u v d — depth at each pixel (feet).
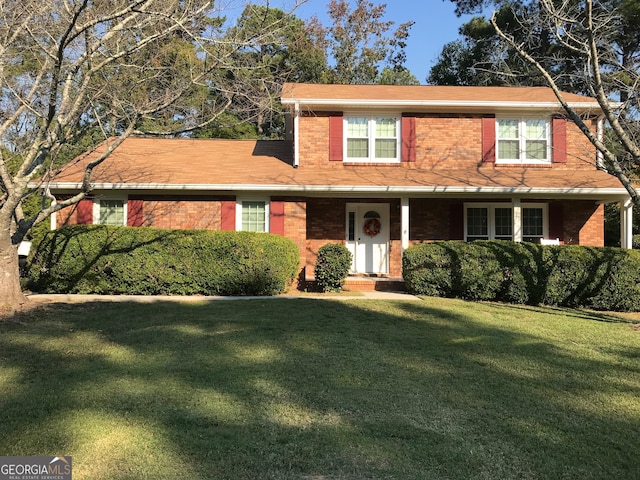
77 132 30.60
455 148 46.11
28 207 52.54
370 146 45.98
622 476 10.65
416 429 12.77
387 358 19.31
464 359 19.49
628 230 42.63
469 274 34.63
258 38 29.35
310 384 16.07
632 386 16.74
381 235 46.68
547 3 31.58
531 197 42.32
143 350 19.81
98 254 35.14
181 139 55.01
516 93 49.96
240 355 19.20
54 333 22.76
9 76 32.50
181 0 30.76
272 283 35.96
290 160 48.21
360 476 10.28
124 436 11.82
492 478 10.39
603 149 30.30
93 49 26.66
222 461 10.75
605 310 33.22
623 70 33.96
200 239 35.35
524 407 14.57
